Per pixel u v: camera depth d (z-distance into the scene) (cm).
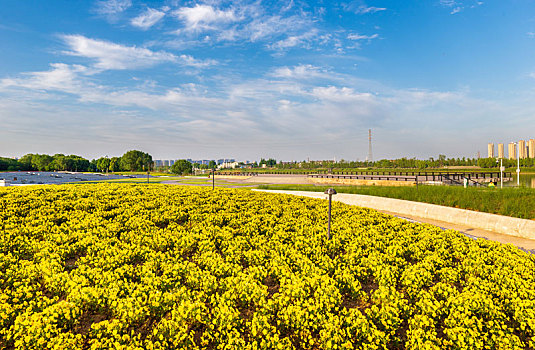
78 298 551
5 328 480
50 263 695
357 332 498
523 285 656
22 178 7712
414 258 876
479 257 837
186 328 490
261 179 6247
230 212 1359
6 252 785
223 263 724
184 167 11206
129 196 1605
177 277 664
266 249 851
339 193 2400
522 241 1252
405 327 558
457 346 473
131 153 15800
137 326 530
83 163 16775
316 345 509
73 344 449
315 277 650
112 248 788
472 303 557
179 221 1208
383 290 601
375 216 1370
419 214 1791
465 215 1548
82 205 1304
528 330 525
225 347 468
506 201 1672
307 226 1109
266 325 505
